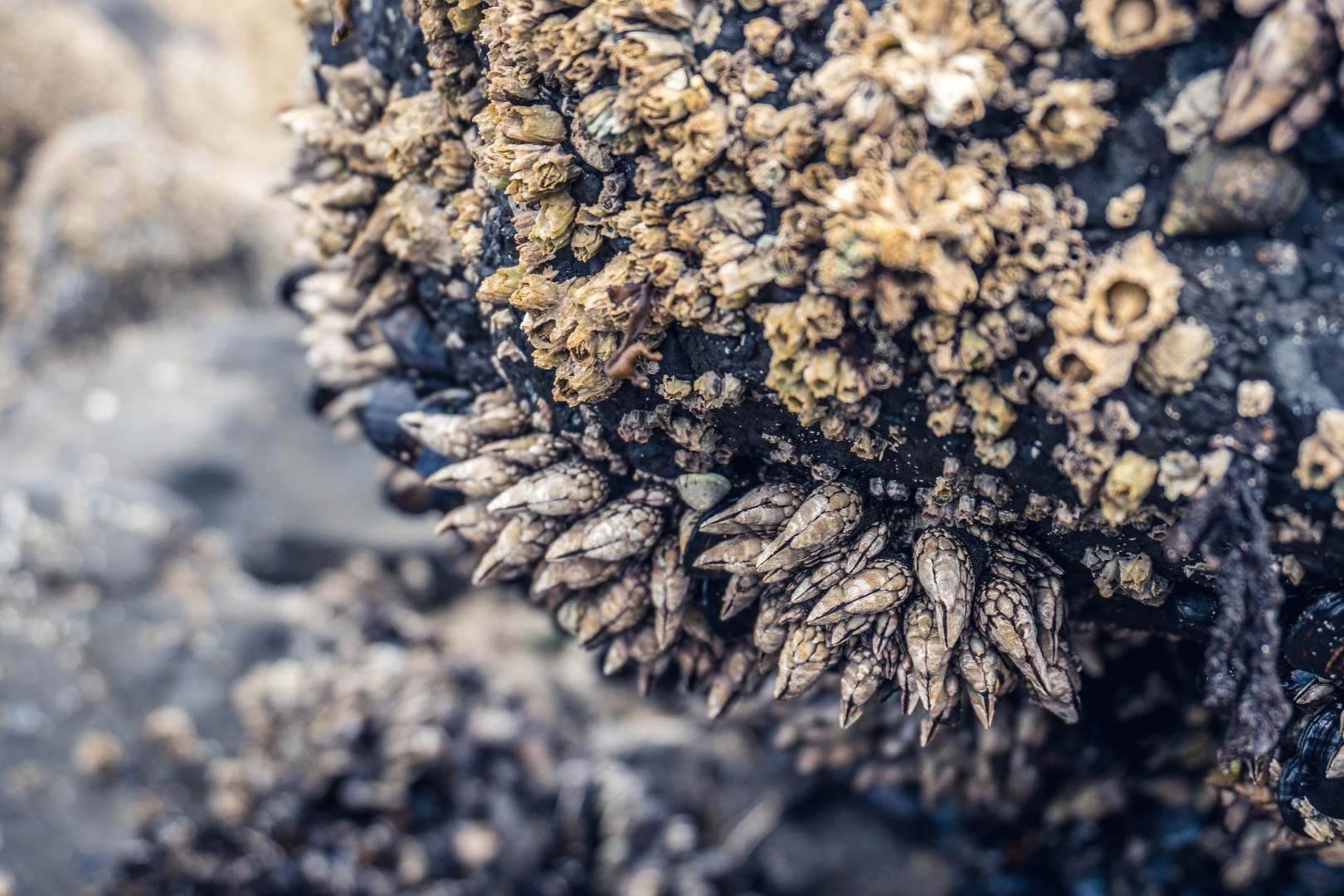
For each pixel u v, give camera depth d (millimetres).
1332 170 465
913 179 474
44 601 1145
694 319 503
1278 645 488
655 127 495
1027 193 477
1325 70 450
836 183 476
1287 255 467
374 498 1496
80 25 2217
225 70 2602
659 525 551
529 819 1103
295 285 679
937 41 474
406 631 1270
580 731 1215
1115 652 629
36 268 1999
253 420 1508
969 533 519
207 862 1060
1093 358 470
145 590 1194
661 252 503
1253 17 456
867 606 511
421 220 558
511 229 534
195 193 2125
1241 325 469
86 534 1199
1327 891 614
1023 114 475
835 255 476
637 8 490
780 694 526
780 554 518
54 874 1021
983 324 481
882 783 768
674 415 532
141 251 2045
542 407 553
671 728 1118
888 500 528
